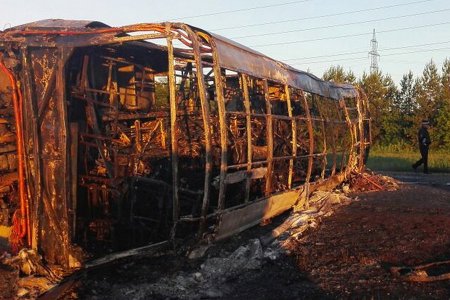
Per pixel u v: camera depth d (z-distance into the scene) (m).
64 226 6.83
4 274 6.60
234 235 8.44
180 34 6.71
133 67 10.09
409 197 13.91
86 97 8.19
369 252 7.96
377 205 12.45
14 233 7.09
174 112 6.82
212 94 11.12
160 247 7.02
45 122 6.93
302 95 11.52
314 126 12.73
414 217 10.66
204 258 7.37
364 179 16.23
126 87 9.99
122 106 9.70
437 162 23.78
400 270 6.91
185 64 10.81
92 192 8.03
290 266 7.42
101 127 8.67
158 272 6.87
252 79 9.69
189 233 7.55
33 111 6.91
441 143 31.12
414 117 32.53
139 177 7.95
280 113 11.41
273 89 11.40
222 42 7.74
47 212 6.92
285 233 9.09
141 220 8.12
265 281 6.79
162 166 8.93
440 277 6.52
